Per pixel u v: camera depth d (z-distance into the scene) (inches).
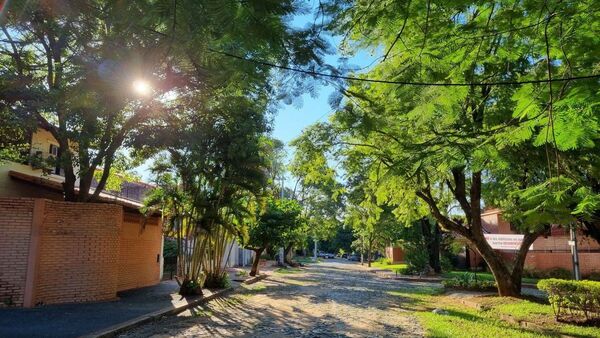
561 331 429.4
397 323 490.0
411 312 580.4
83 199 598.5
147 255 856.9
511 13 221.0
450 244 1370.6
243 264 1823.3
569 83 227.9
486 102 378.3
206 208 701.9
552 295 492.4
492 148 285.3
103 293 583.5
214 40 174.1
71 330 385.4
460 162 294.2
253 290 857.5
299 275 1378.0
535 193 306.3
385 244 2135.8
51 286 530.9
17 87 448.5
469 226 738.8
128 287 770.2
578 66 245.9
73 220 555.8
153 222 879.1
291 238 1298.0
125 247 761.6
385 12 193.9
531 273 1229.1
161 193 690.8
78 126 492.4
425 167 333.7
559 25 224.8
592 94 214.7
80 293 558.9
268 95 234.1
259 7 151.6
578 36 229.6
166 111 566.3
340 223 2465.6
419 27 222.8
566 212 379.6
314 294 797.2
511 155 340.2
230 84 241.3
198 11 155.2
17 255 506.9
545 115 234.8
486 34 227.9
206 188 727.1
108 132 543.8
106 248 585.9
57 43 361.4
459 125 366.3
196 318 506.3
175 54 196.2
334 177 727.1
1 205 506.3
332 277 1321.4
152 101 495.8
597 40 230.7
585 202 294.5
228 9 152.1
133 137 564.1
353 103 237.5
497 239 753.0
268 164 777.6
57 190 721.6
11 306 498.0
